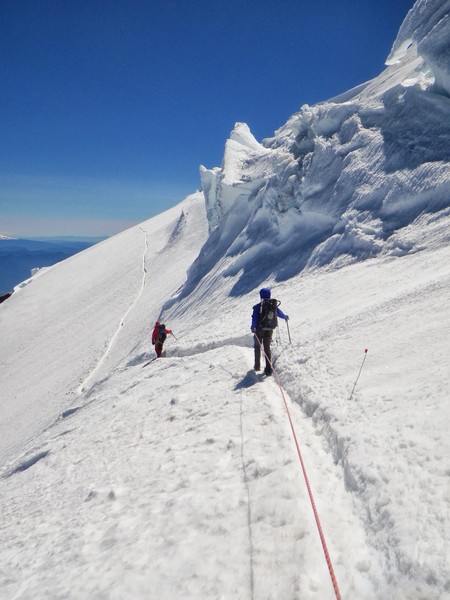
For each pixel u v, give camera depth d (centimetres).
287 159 2188
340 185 1742
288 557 311
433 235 1221
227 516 378
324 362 693
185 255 5747
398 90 1759
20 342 5278
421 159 1452
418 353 562
